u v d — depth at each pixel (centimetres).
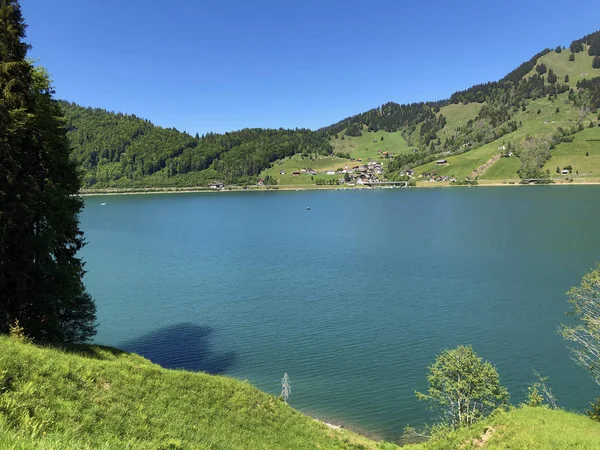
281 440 1953
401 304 5712
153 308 5738
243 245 10769
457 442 2102
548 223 12469
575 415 2116
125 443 1190
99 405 1393
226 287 6744
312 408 3394
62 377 1424
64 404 1261
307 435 2155
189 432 1562
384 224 14188
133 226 14912
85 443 1023
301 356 4253
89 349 2553
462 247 9506
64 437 1019
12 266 2491
